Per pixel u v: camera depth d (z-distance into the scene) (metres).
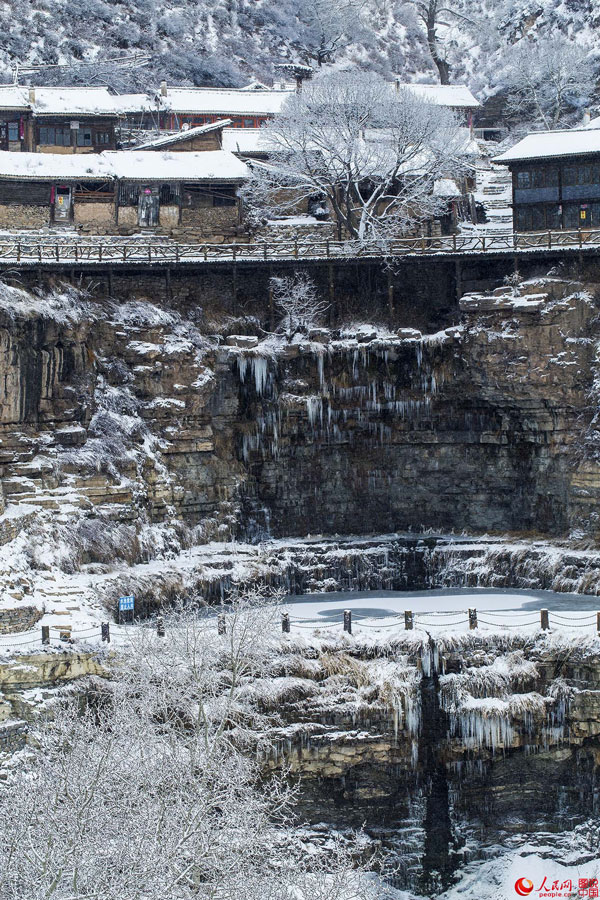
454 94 93.94
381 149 72.88
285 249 68.50
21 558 48.03
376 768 45.56
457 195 76.12
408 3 128.38
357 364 62.91
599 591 54.69
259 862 33.75
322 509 63.62
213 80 113.25
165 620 47.19
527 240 68.12
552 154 67.44
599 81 105.88
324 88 73.94
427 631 47.59
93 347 58.38
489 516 62.84
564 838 46.25
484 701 46.38
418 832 45.81
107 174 69.94
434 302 66.00
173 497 58.94
